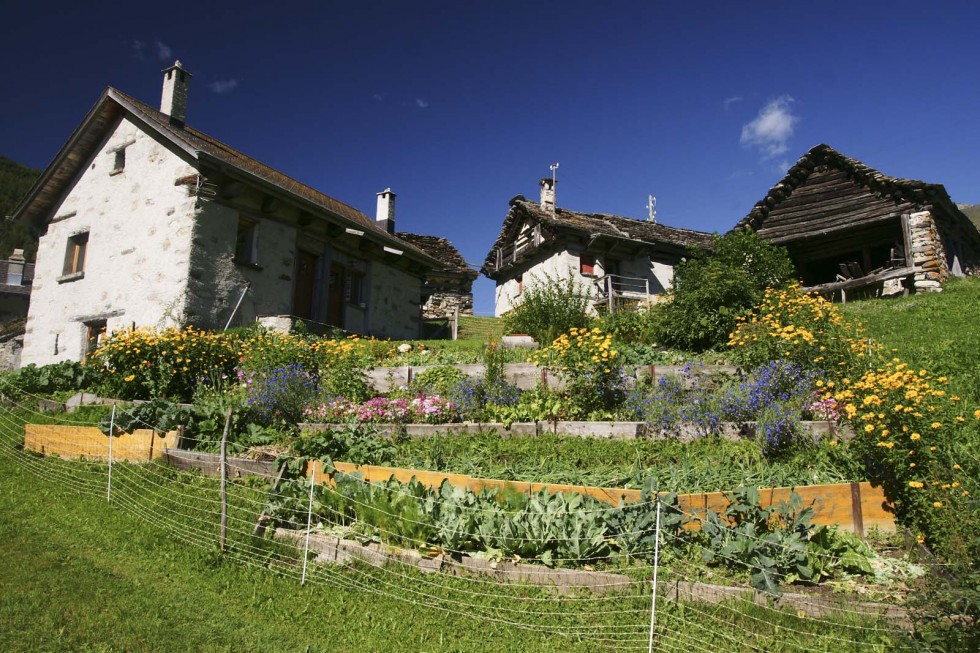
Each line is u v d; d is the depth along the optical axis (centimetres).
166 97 1698
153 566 538
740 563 482
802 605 443
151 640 418
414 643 430
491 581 492
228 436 813
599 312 1711
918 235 1797
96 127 1652
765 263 1324
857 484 568
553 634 437
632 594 463
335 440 736
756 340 914
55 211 1745
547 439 796
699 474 654
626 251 2630
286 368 940
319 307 1739
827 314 948
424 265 2189
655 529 479
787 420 728
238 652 414
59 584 487
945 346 1041
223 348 1109
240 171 1438
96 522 627
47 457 845
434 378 989
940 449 559
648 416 808
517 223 2889
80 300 1598
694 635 423
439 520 528
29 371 1190
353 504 569
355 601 483
